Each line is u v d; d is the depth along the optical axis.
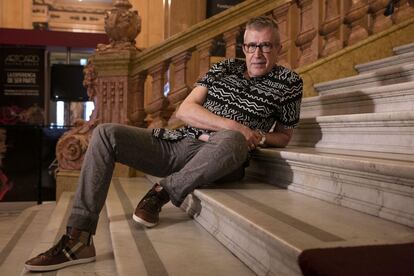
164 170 2.58
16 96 6.40
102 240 2.52
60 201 3.74
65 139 4.19
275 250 1.53
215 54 5.82
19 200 5.80
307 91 4.29
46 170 5.82
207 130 2.58
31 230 3.64
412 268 1.06
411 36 4.55
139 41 8.41
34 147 5.81
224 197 2.21
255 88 2.66
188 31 4.17
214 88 2.71
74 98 6.73
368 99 2.99
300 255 1.18
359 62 4.43
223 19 4.20
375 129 2.44
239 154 2.33
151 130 2.56
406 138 2.23
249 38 2.63
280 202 2.08
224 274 1.71
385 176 1.69
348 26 4.58
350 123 2.62
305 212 1.86
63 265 2.05
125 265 1.81
